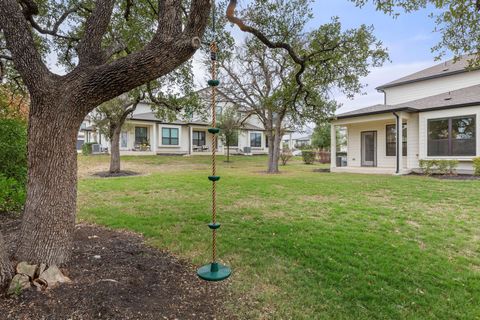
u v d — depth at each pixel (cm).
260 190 831
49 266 266
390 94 1728
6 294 231
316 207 619
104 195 758
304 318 242
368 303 266
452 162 1152
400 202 672
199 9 270
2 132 527
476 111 1119
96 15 288
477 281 307
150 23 586
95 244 372
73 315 216
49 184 276
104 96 278
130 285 268
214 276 274
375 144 1525
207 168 1680
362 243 404
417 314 251
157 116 1215
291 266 335
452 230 466
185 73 821
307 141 4988
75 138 290
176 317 231
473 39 460
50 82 268
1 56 429
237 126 2155
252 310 250
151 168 1616
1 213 522
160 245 391
